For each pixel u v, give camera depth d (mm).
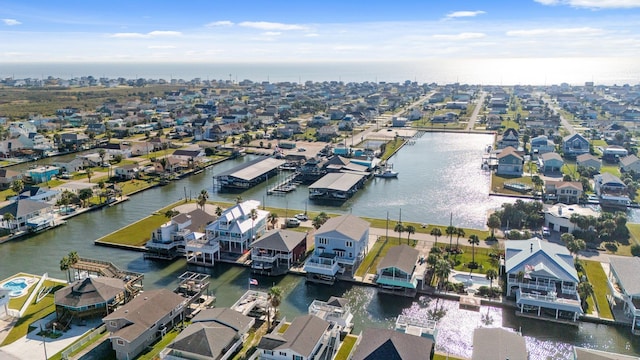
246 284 88062
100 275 84188
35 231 114188
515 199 139625
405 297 82562
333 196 143500
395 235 108875
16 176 153000
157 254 100000
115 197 140000
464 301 79188
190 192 149375
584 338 70375
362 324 74688
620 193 134000
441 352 66938
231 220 100812
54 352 65625
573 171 166125
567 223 107188
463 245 102125
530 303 75375
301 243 98500
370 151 199375
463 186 155125
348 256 91188
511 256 85875
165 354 61531
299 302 81438
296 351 58719
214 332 63406
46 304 79000
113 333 65188
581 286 76500
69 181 156375
